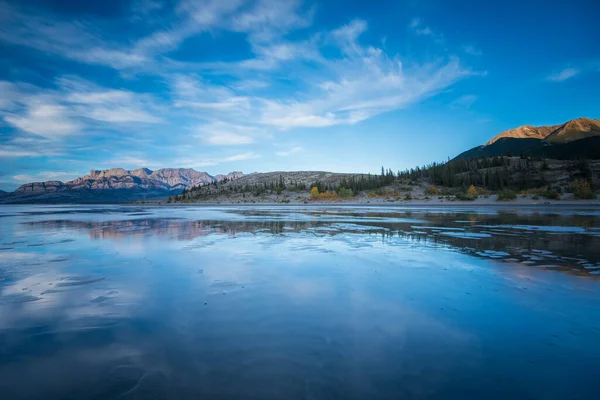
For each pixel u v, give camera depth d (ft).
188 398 11.75
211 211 180.75
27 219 117.39
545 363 14.32
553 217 102.53
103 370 13.85
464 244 48.24
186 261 36.96
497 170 384.06
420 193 347.97
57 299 23.57
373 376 13.21
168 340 16.72
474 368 13.87
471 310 20.85
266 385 12.55
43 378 13.25
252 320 19.29
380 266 33.76
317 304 22.04
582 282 27.22
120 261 37.27
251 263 35.55
